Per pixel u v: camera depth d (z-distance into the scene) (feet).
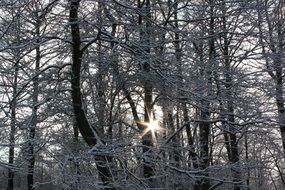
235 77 32.60
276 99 34.06
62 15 29.68
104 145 26.16
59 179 22.77
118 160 28.43
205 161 40.29
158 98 35.96
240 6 32.37
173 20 34.17
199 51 35.14
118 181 26.03
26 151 31.55
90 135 29.86
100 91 36.86
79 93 30.17
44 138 32.07
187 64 31.50
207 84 31.37
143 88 36.63
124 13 29.99
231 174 34.06
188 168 32.35
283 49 36.32
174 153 34.68
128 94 37.29
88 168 29.89
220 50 39.04
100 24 28.89
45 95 32.04
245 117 32.58
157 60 30.55
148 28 31.71
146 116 36.40
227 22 34.94
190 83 30.83
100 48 34.32
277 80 35.81
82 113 29.96
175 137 38.88
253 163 34.42
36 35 29.37
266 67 33.76
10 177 51.03
